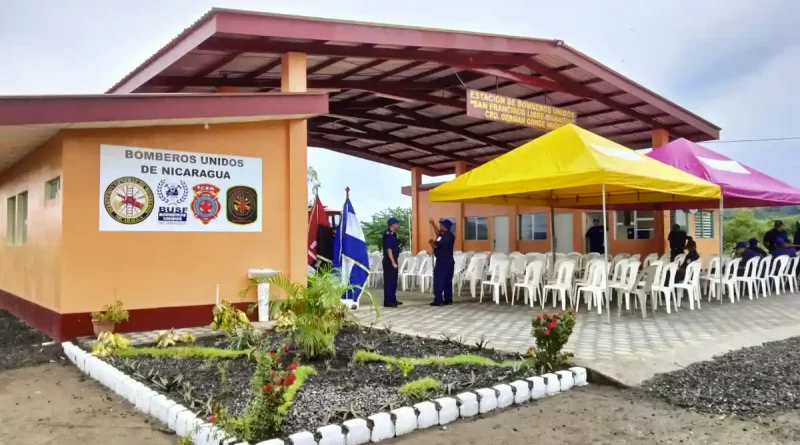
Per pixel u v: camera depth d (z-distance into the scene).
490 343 7.05
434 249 11.30
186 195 8.15
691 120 15.17
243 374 5.61
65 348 6.91
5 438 4.31
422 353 6.49
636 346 6.70
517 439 4.26
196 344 6.96
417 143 19.31
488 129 17.28
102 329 7.28
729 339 7.12
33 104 6.42
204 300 8.25
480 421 4.67
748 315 9.30
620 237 17.48
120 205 7.65
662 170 9.68
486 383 5.27
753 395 5.11
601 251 15.28
